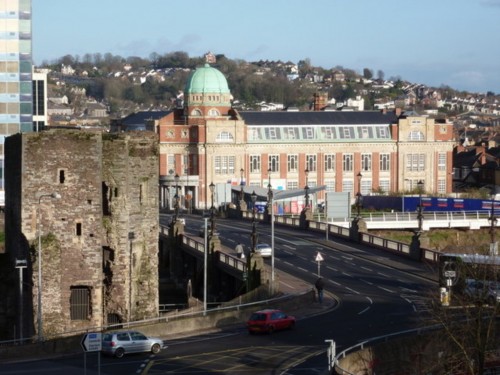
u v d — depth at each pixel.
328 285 100.75
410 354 70.25
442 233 167.50
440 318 69.50
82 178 86.12
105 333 71.19
